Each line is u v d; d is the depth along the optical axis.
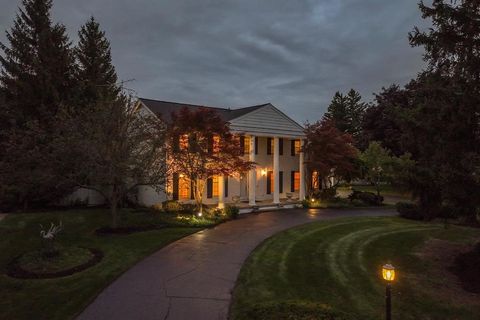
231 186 22.36
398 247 11.84
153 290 7.62
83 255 9.97
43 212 16.94
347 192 35.75
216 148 16.95
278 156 22.66
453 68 7.95
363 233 13.91
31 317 6.43
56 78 20.20
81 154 12.84
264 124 21.94
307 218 17.89
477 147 7.74
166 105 22.19
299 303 5.32
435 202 10.80
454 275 9.08
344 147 23.47
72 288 7.71
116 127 13.08
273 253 10.76
